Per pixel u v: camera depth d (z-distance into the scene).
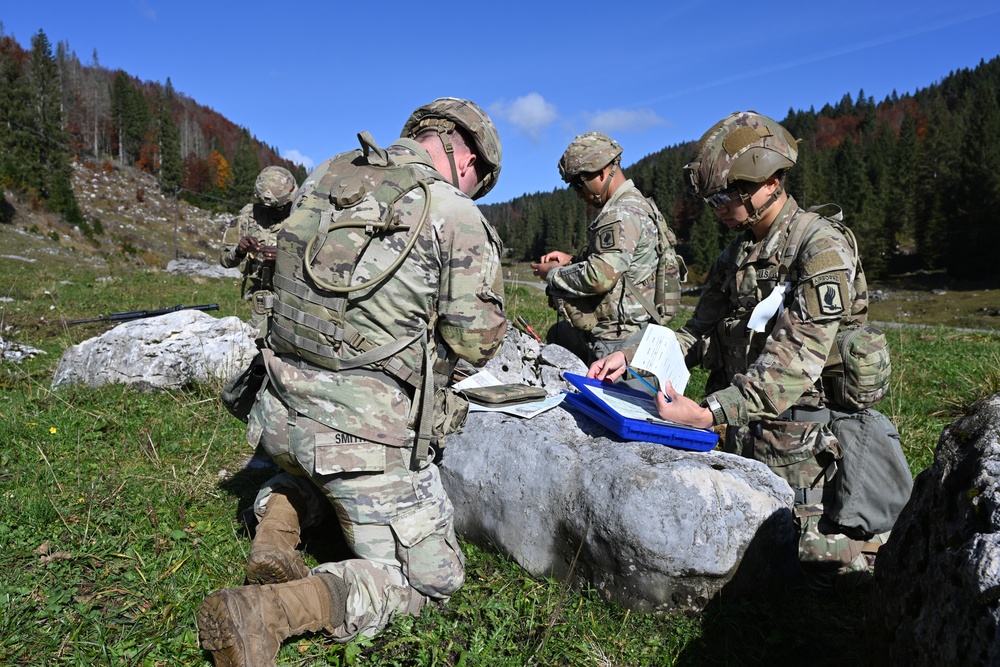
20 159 54.25
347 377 2.26
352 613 2.21
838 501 2.60
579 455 2.64
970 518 1.69
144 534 2.88
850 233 2.56
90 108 96.12
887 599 2.00
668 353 2.58
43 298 11.91
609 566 2.46
